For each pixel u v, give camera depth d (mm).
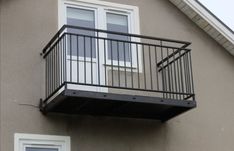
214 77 12812
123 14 12398
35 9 11516
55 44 10828
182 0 12727
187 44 11727
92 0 12117
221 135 12359
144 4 12688
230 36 12906
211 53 13008
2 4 11266
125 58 11789
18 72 10914
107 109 11070
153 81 11938
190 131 12086
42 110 10820
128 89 11023
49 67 10992
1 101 10617
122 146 11297
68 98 10297
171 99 10938
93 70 11461
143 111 11312
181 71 11711
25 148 10539
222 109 12594
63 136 10875
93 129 11172
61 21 11680
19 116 10648
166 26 12734
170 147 11734
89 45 11664
